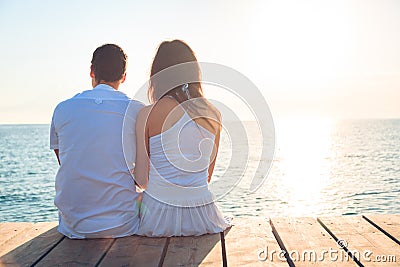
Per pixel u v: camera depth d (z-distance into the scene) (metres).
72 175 2.88
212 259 2.55
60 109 2.93
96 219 2.94
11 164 27.34
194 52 2.94
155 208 2.97
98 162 2.89
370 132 83.75
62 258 2.59
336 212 10.90
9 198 14.92
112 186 2.92
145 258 2.57
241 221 3.37
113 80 3.05
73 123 2.88
